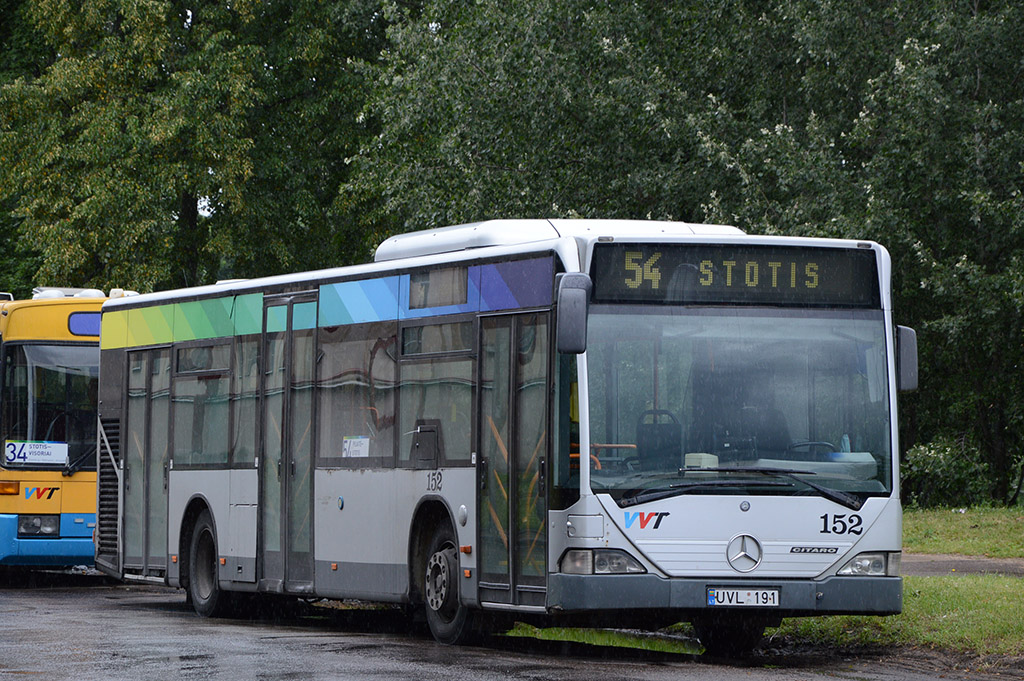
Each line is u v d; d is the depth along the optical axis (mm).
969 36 34250
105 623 19812
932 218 35375
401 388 17984
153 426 23531
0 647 16156
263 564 20500
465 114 38688
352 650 15930
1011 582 19203
